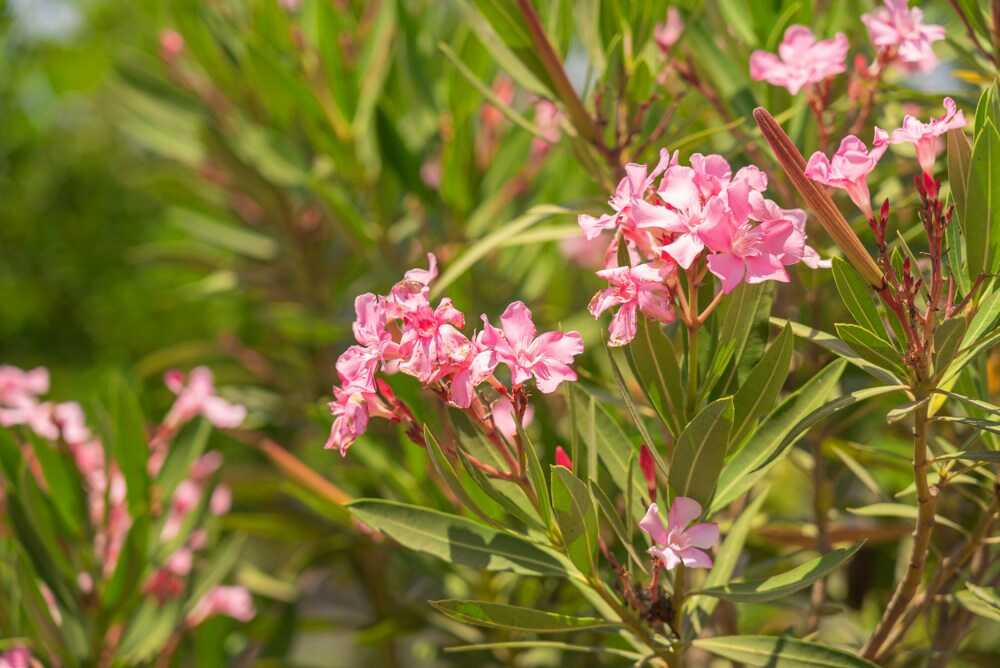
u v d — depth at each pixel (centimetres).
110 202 338
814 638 154
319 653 268
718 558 149
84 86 332
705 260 133
